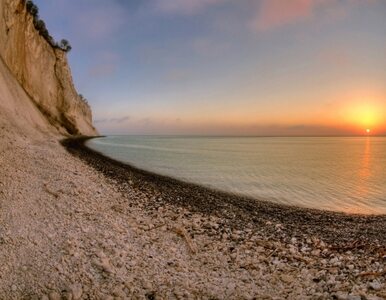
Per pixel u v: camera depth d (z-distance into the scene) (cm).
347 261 1029
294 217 1698
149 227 1253
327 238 1313
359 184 3159
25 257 868
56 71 9688
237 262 984
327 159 6719
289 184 3036
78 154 4025
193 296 761
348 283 861
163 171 3531
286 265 979
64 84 9962
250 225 1462
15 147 2592
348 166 5119
